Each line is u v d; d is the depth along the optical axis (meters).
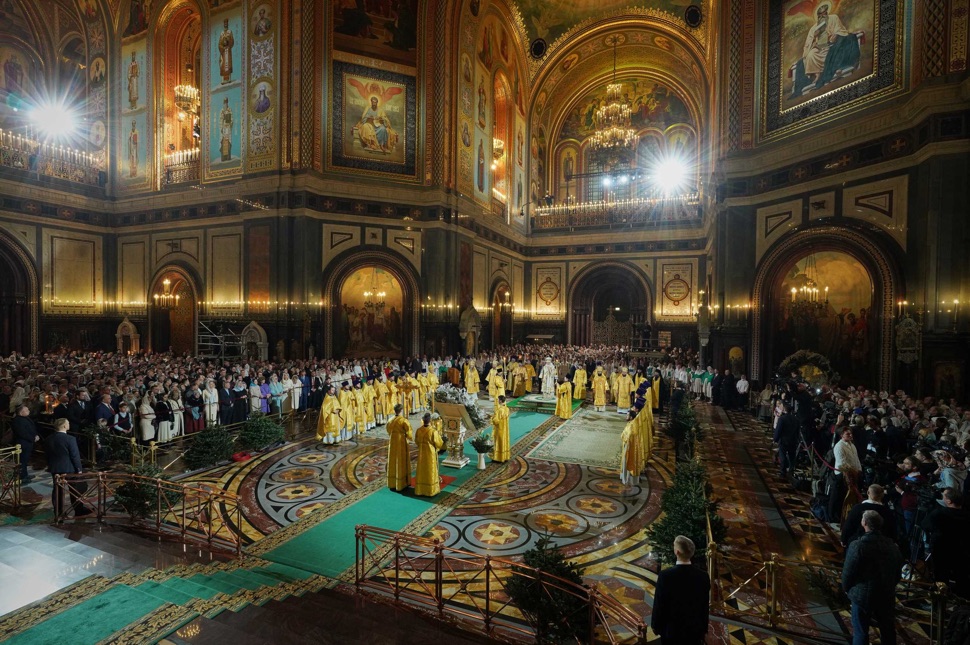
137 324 26.61
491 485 10.73
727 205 19.30
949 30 12.82
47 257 24.61
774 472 11.43
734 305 19.19
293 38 21.81
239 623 5.09
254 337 21.83
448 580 6.78
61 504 8.20
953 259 12.89
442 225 24.52
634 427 10.80
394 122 24.17
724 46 19.64
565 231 35.91
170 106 26.34
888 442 9.27
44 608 5.11
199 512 7.94
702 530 6.42
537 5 31.80
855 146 15.59
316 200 22.47
